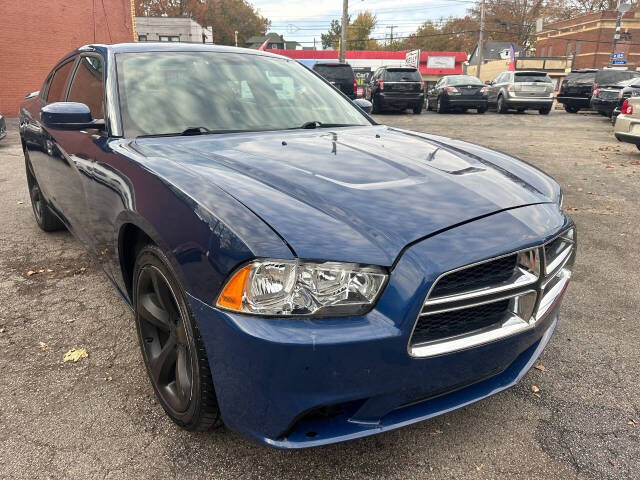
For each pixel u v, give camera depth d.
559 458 2.00
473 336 1.77
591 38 51.59
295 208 1.74
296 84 3.33
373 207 1.82
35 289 3.46
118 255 2.33
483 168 2.37
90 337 2.84
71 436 2.08
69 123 2.59
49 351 2.70
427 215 1.81
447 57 48.31
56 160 3.32
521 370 2.06
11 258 4.02
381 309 1.60
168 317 2.04
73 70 3.49
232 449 2.01
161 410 2.24
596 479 1.90
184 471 1.90
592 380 2.52
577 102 19.72
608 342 2.88
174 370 2.10
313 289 1.56
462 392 1.91
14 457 1.96
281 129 2.86
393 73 18.69
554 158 8.85
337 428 1.68
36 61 16.25
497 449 2.04
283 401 1.57
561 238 2.10
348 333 1.55
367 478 1.88
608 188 6.64
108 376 2.49
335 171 2.13
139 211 2.02
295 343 1.51
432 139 2.96
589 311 3.26
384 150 2.50
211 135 2.65
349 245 1.62
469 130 13.27
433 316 1.69
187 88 2.88
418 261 1.63
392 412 1.77
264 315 1.56
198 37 36.31
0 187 6.52
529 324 1.90
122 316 3.08
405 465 1.95
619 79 17.39
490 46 67.00
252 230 1.62
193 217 1.75
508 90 18.97
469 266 1.66
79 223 3.08
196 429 1.95
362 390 1.61
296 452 2.00
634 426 2.19
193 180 1.93
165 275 1.89
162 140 2.51
